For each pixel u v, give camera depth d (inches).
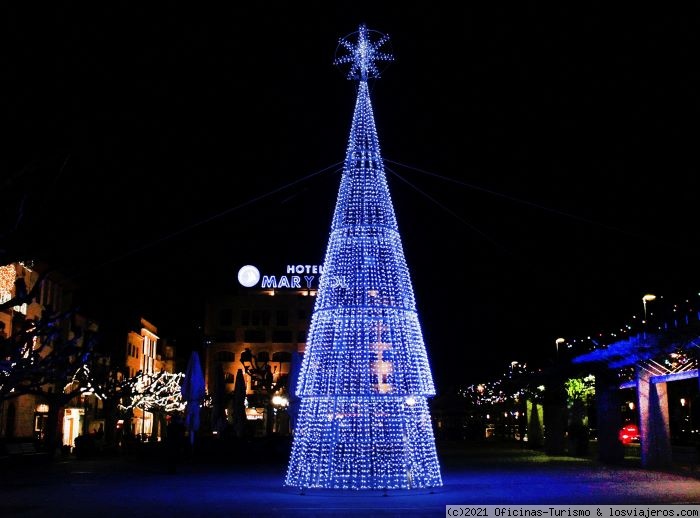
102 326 2320.4
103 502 668.7
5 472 1083.9
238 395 1411.2
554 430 1533.0
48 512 593.0
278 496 706.2
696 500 644.7
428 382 764.6
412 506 618.2
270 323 3897.6
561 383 1407.5
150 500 682.8
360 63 806.5
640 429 1061.8
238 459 1239.5
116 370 1952.5
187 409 1254.3
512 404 2333.9
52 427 1453.0
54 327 583.2
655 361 987.9
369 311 737.0
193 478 953.5
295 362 1145.4
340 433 726.5
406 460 730.8
